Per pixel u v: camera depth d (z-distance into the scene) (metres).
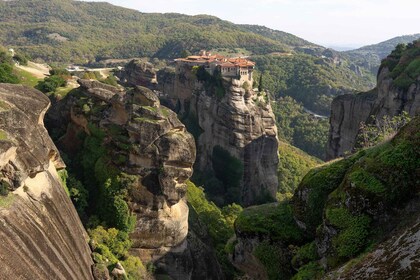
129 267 42.84
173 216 47.94
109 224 45.59
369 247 20.47
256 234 27.95
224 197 99.94
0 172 30.14
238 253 30.48
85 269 36.78
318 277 21.80
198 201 70.38
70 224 37.97
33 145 33.91
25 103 36.38
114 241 43.59
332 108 92.94
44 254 30.19
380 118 75.44
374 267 17.33
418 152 21.70
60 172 44.09
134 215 46.03
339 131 90.75
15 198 30.58
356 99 86.12
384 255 17.69
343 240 21.53
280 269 26.53
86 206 47.16
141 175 46.62
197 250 52.03
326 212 23.23
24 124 34.00
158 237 46.94
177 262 47.69
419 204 20.69
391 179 21.73
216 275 52.62
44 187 35.50
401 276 15.45
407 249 16.66
